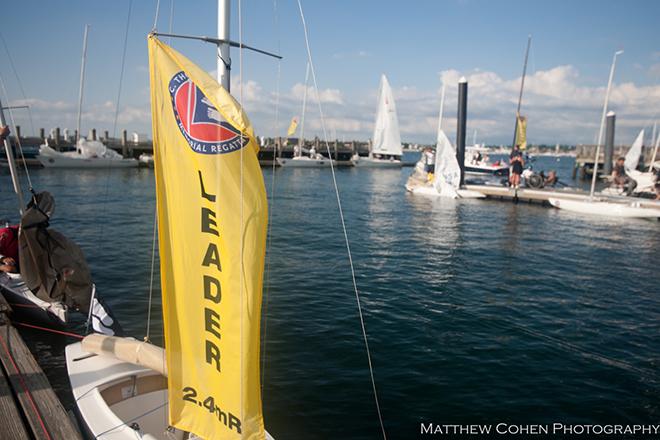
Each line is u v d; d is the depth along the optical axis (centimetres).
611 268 1395
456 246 1667
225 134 279
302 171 5569
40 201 714
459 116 3222
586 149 5694
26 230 688
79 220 1912
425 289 1146
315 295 1068
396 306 1013
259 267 283
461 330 886
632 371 732
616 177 3441
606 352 802
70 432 418
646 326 931
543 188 3203
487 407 621
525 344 828
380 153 6444
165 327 311
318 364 727
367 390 652
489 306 1031
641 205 2519
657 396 658
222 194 282
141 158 4712
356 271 1294
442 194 3219
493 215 2420
